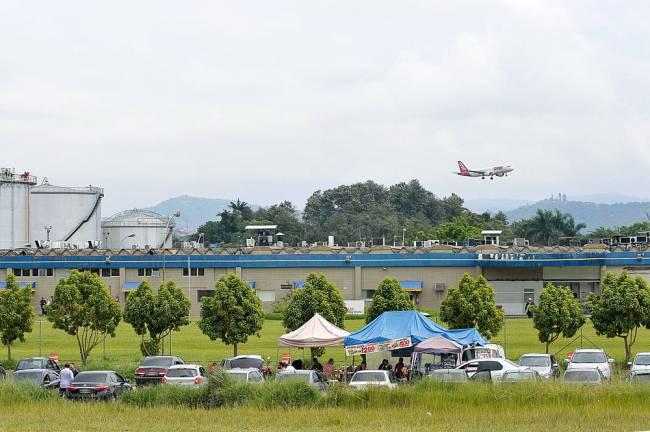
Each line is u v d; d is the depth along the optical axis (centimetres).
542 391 5988
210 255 18125
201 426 5219
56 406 6069
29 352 11050
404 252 18000
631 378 6881
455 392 6072
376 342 7638
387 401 5994
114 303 10194
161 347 10800
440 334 7794
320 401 6069
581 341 10325
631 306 9338
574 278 17925
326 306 9925
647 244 18462
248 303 9856
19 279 18462
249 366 8044
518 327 13900
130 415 5675
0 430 5038
